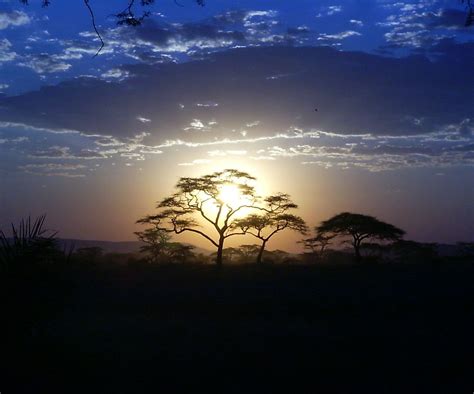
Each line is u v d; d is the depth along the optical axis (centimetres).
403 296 2633
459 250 7338
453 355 1296
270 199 6247
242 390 1020
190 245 6450
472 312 2139
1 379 1039
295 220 6312
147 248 6250
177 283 3338
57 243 1201
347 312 2141
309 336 1556
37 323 1168
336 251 7469
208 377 1102
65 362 1158
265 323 1830
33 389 997
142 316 1958
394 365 1204
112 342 1411
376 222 6278
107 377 1089
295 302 2383
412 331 1662
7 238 1174
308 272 4284
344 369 1170
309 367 1187
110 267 4469
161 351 1323
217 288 3042
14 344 1137
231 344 1428
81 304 2142
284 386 1046
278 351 1347
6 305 1124
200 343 1439
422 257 6238
